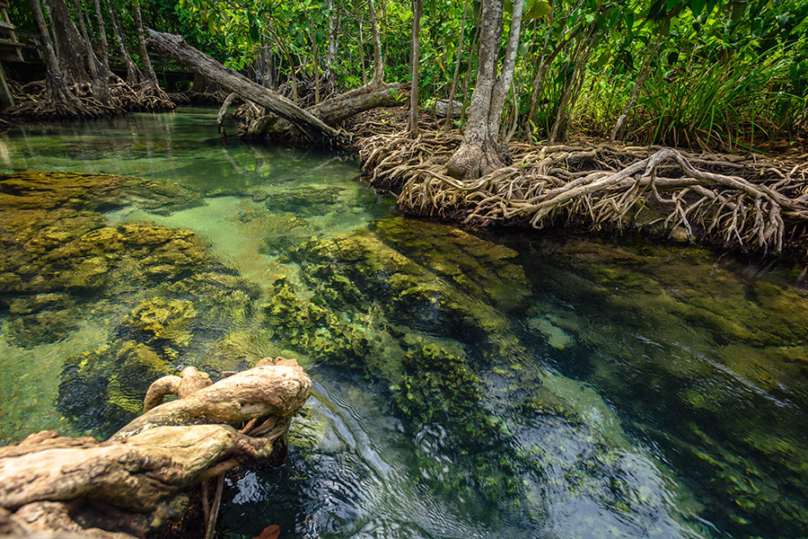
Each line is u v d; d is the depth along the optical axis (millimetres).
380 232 4738
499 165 5625
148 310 2949
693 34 6238
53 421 1938
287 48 10180
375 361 2586
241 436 1364
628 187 4965
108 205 5020
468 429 2117
